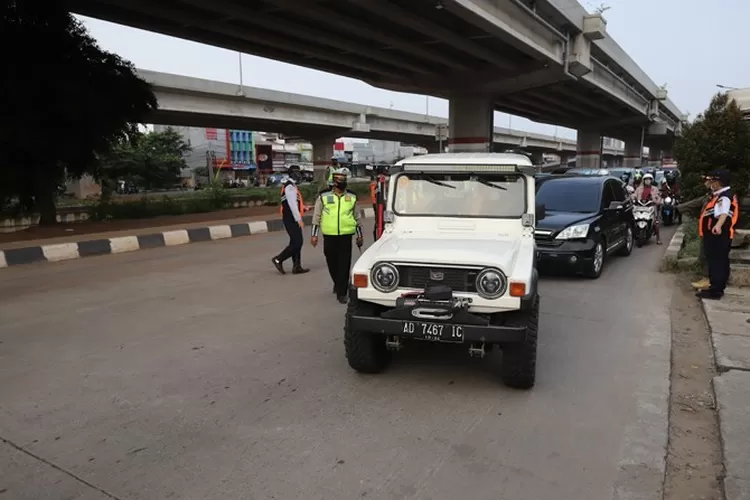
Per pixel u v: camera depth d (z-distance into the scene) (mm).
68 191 48719
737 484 3295
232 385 4863
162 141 59188
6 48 14594
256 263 11109
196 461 3635
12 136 15086
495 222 5539
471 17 18797
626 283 9211
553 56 26406
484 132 31859
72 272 10133
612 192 11141
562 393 4750
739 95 13914
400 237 5457
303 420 4211
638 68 43406
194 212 22281
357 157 105500
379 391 4758
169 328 6562
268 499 3236
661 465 3619
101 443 3857
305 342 6051
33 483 3379
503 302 4469
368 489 3332
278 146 93375
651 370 5281
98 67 16797
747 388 4609
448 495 3285
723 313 6895
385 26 20656
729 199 7391
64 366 5301
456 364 5402
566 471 3547
